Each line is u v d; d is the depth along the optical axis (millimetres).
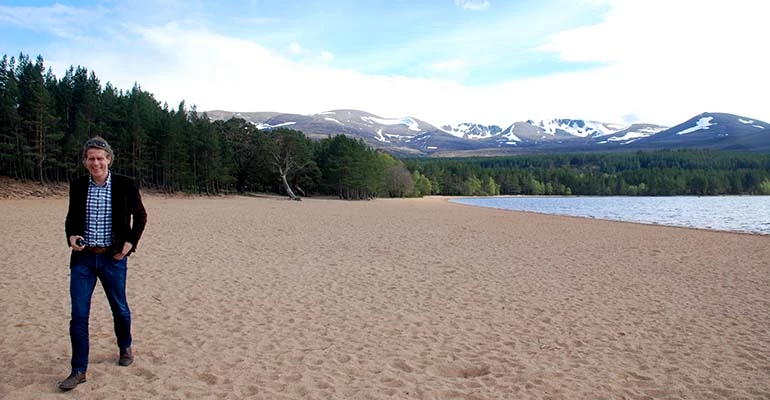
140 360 5309
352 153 77812
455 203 76312
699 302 9156
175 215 28219
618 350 6281
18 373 4793
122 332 5031
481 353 6016
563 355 6023
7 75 45719
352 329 6832
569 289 10055
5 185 40938
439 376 5234
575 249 17000
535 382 5125
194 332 6418
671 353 6211
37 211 26781
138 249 13625
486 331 6949
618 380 5258
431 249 15734
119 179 4656
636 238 21812
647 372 5527
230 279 9930
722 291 10242
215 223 23094
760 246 19312
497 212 45188
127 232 4664
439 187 136000
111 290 4820
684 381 5277
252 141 73250
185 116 69000
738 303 9141
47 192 42156
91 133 51562
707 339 6832
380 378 5078
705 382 5266
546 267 12828
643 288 10383
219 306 7809
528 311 8156
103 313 7094
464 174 144500
